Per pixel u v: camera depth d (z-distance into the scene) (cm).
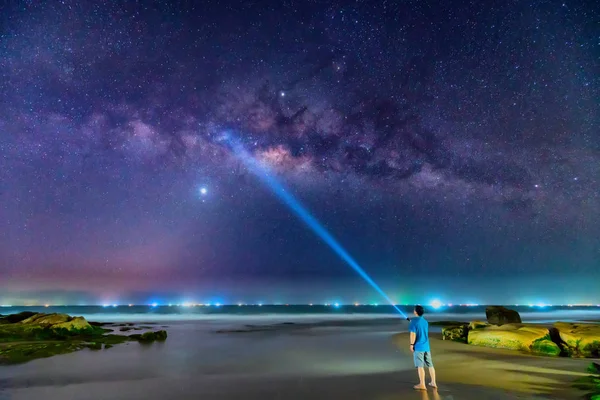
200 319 5194
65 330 2262
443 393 968
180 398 955
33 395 997
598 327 1858
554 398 905
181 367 1439
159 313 8106
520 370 1284
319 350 1948
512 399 901
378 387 1054
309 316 6406
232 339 2497
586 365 1379
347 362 1553
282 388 1059
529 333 1833
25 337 2108
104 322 4334
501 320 2472
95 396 982
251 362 1561
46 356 1681
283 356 1733
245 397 960
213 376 1255
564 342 1738
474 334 2000
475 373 1234
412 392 987
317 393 995
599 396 891
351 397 946
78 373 1310
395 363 1519
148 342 2267
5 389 1069
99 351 1858
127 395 991
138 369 1393
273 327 3647
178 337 2631
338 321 4731
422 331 1046
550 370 1286
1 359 1575
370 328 3516
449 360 1501
